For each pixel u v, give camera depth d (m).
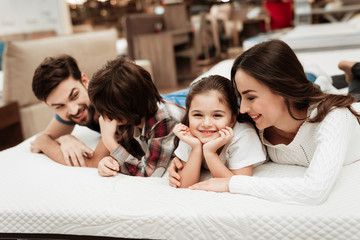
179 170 0.91
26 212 0.84
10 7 5.12
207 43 5.99
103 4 7.41
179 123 0.91
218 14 7.28
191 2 7.32
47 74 1.05
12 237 0.86
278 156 0.96
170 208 0.77
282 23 4.36
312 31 2.96
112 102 0.90
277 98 0.78
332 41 2.46
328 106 0.78
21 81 2.12
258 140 0.90
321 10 3.60
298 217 0.68
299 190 0.71
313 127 0.83
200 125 0.85
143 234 0.77
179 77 5.34
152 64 4.75
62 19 5.82
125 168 0.99
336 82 1.62
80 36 2.57
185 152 0.92
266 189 0.74
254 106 0.78
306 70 1.88
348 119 0.79
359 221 0.65
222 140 0.82
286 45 0.80
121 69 0.91
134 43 4.78
